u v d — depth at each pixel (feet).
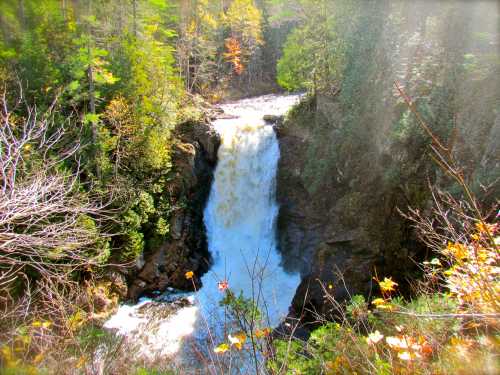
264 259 56.85
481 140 31.63
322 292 42.14
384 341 11.96
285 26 136.56
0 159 16.63
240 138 63.72
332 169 51.65
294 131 60.70
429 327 10.82
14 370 11.31
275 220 59.21
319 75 64.13
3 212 15.48
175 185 55.42
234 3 130.52
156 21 78.79
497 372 8.12
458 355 8.73
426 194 36.55
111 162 51.44
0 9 56.95
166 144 57.16
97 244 39.22
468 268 10.60
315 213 52.80
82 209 20.63
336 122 53.47
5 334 13.44
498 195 26.68
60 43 59.11
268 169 61.31
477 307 9.55
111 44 63.26
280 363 12.70
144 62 60.44
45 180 18.38
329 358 12.46
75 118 49.67
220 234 62.13
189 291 51.31
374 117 46.44
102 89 57.21
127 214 46.55
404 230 38.88
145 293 49.65
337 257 43.52
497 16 35.45
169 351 34.12
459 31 37.88
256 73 139.13
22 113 47.14
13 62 56.44
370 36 50.42
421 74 41.63
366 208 43.93
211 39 124.06
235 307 11.92
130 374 15.88
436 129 36.91
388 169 41.70
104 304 42.57
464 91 35.42
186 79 110.11
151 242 51.24
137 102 56.29
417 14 44.14
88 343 15.34
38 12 58.75
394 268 39.45
